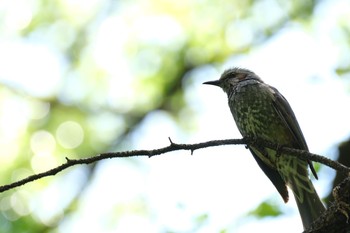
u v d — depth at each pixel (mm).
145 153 7719
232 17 16031
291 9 15656
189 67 16188
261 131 10531
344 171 7531
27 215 13359
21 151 14805
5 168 14383
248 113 10586
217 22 16062
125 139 15938
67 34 16172
